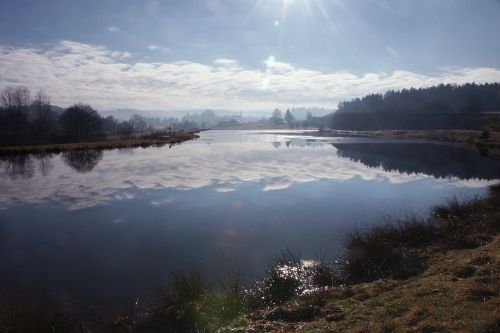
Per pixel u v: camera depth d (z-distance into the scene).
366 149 54.72
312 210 17.17
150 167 33.34
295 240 12.77
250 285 9.08
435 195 20.69
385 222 14.06
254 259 11.13
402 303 6.23
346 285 8.57
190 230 14.29
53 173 30.09
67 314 7.92
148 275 10.17
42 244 13.04
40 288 9.47
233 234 13.66
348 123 154.12
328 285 8.73
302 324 6.36
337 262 10.38
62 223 15.64
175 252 11.92
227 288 8.45
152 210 17.58
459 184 24.58
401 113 138.00
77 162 38.53
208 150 53.53
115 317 7.79
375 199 19.61
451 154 46.12
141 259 11.39
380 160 39.53
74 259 11.55
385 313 5.96
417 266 8.93
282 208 17.61
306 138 91.69
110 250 12.27
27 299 8.56
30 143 71.69
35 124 79.81
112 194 21.47
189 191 22.03
